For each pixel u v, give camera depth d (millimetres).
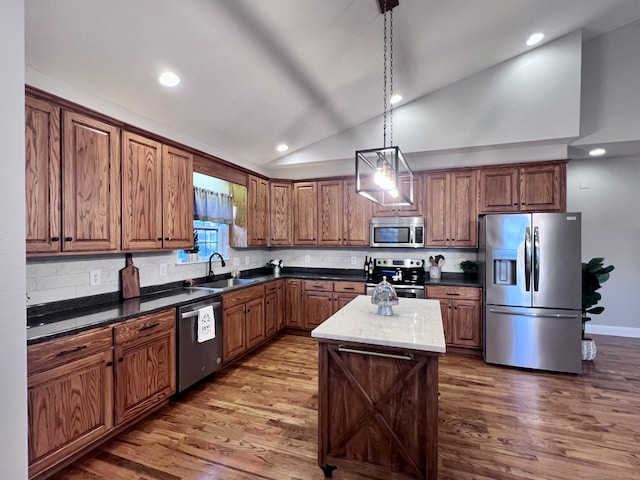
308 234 4699
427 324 1985
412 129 3885
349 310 2355
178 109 2801
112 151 2361
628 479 1803
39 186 1897
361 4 2229
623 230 4363
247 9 2010
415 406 1737
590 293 3482
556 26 3145
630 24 3660
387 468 1793
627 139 3652
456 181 4008
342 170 4594
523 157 3754
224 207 3875
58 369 1770
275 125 3600
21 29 800
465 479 1809
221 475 1848
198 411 2525
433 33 2732
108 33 1895
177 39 2076
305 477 1843
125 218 2455
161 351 2465
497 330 3469
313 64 2736
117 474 1849
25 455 806
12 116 777
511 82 3518
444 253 4391
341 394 1867
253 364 3479
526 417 2438
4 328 762
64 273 2309
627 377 3152
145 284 2977
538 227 3326
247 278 4312
